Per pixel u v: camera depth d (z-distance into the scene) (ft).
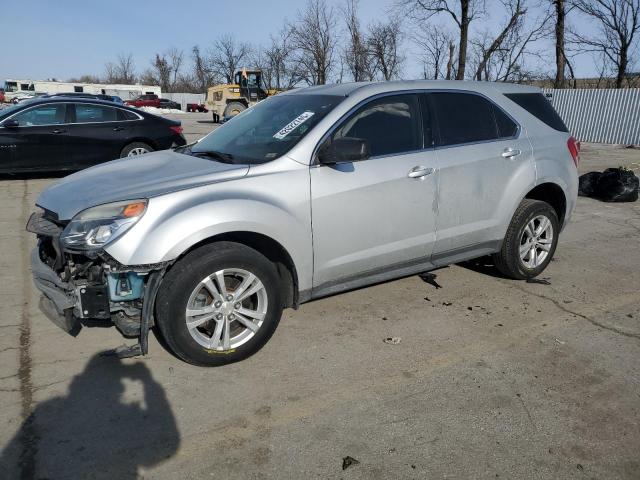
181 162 12.82
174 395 10.40
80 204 10.94
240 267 11.09
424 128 13.98
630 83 91.04
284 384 10.87
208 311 11.02
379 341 12.74
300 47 98.68
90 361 11.57
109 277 10.41
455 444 9.18
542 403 10.39
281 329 13.25
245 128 14.21
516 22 74.49
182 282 10.54
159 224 10.35
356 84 13.88
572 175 16.97
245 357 11.66
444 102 14.51
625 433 9.55
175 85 276.41
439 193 13.96
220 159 12.68
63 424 9.46
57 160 32.45
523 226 15.96
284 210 11.60
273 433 9.37
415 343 12.68
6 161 31.17
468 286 16.39
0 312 13.88
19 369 11.18
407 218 13.51
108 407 9.98
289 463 8.66
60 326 10.82
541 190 16.98
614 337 13.17
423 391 10.71
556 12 79.00
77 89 219.82
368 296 15.40
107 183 11.71
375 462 8.71
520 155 15.55
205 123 105.19
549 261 17.20
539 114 16.61
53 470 8.38
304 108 13.48
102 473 8.35
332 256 12.57
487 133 15.19
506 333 13.29
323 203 12.15
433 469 8.58
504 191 15.30
